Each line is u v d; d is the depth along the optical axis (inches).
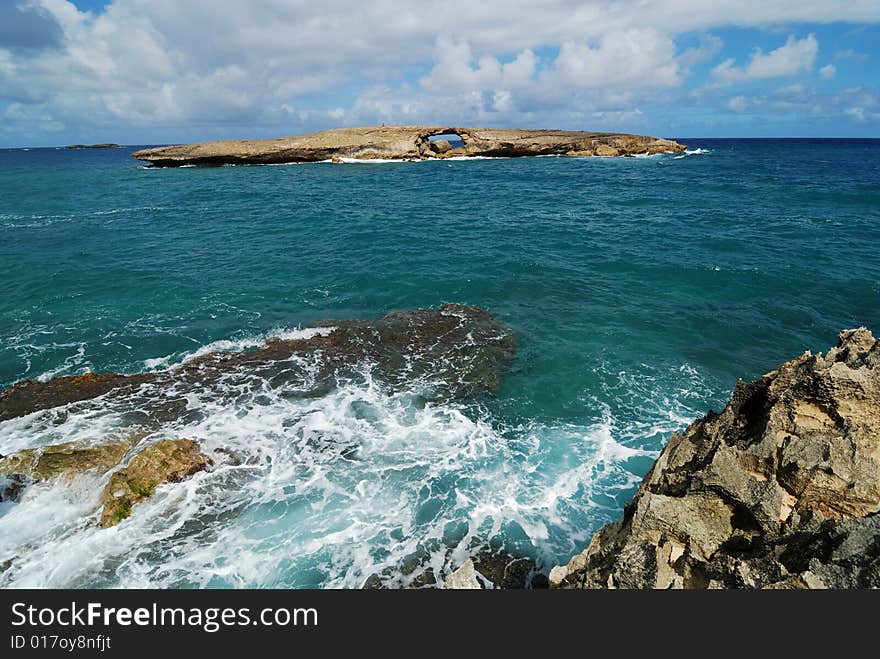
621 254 889.5
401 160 3127.5
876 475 206.4
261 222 1218.0
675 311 644.7
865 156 3575.3
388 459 380.2
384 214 1320.1
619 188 1747.0
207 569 287.7
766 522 216.8
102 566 287.4
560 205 1422.2
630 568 220.5
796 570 194.2
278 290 732.0
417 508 335.6
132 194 1723.7
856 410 235.1
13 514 315.6
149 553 297.0
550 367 512.7
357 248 962.1
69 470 342.6
